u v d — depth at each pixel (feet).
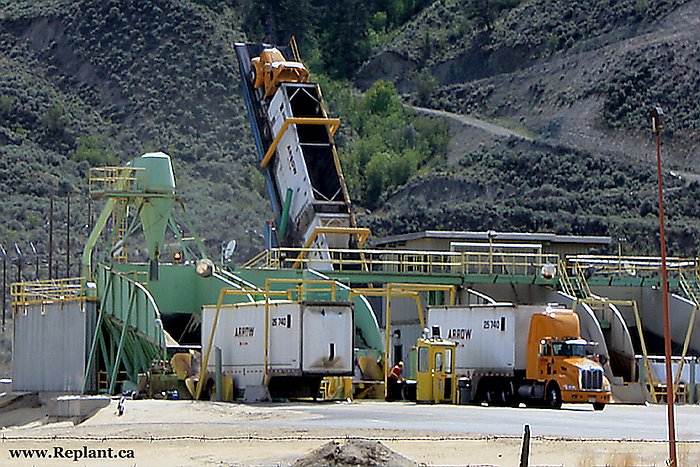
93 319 642.63
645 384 587.27
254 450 311.27
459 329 555.28
